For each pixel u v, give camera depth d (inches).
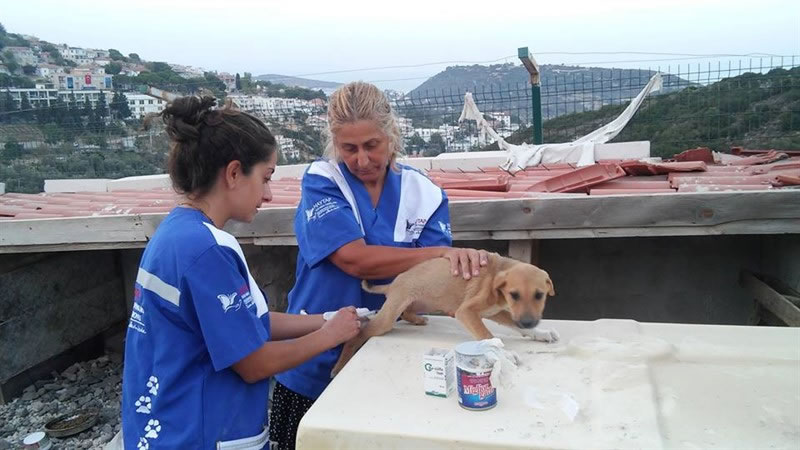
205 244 71.4
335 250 93.6
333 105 92.1
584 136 421.1
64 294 274.4
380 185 101.2
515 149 396.8
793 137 385.1
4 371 247.0
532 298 84.4
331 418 64.6
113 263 303.3
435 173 342.0
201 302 70.5
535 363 77.1
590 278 243.4
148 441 72.7
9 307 249.3
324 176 96.4
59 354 277.7
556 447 57.7
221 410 74.7
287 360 78.4
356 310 91.5
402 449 61.1
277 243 206.2
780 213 171.9
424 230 104.3
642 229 181.3
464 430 61.1
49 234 228.5
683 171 263.6
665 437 59.2
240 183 76.7
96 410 236.7
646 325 88.4
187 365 72.8
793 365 72.9
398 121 98.3
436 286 90.5
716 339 81.0
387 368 77.7
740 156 352.2
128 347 76.1
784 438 58.4
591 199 182.2
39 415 234.2
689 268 234.8
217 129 74.4
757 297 213.9
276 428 103.7
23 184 416.2
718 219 175.8
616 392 67.8
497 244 234.2
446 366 69.0
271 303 255.8
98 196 329.4
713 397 66.5
